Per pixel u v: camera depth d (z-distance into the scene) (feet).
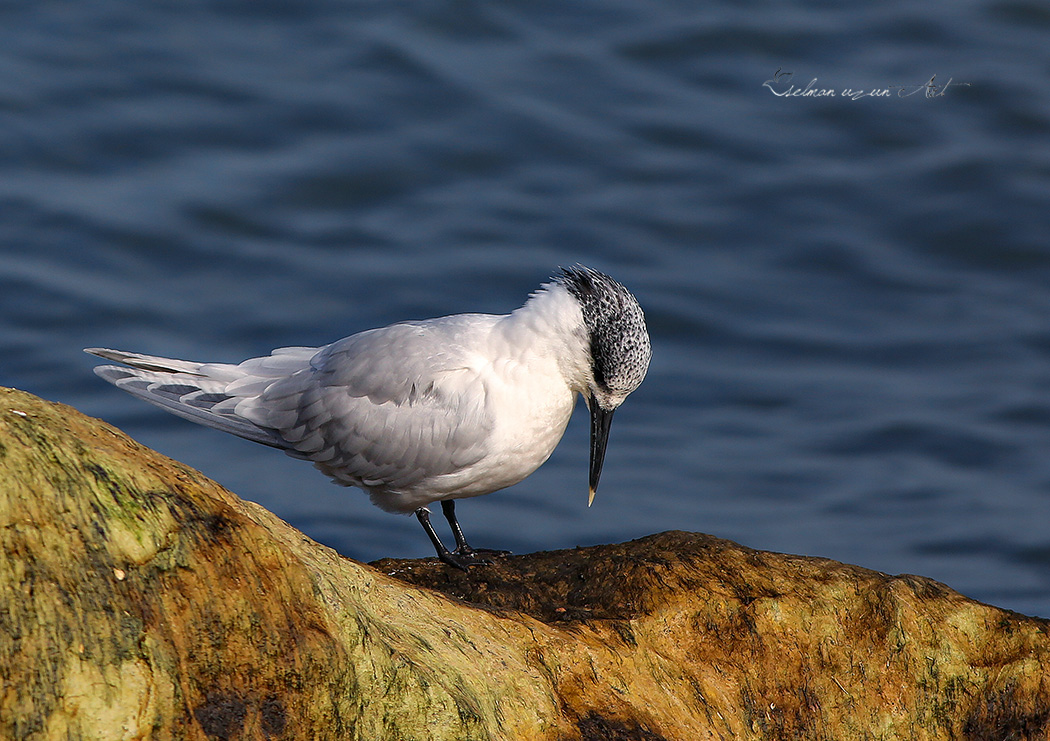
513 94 69.46
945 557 44.24
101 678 17.40
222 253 58.18
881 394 53.72
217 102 66.28
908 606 27.58
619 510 46.19
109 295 54.54
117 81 66.44
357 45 71.36
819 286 60.34
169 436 48.65
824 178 66.39
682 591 26.94
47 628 17.16
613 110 69.77
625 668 24.95
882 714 26.94
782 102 71.26
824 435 51.34
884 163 67.41
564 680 24.09
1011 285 60.80
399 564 30.58
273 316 54.70
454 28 74.49
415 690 20.49
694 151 67.21
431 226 61.31
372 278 57.57
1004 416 52.26
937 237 63.26
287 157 63.67
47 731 16.97
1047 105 70.74
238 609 18.75
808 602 27.27
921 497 47.67
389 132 66.08
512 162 65.46
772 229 63.16
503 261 59.16
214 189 61.11
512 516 45.65
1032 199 65.21
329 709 19.39
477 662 22.80
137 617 17.90
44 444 18.08
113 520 18.15
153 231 58.34
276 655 18.95
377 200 62.75
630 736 23.56
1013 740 27.14
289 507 45.06
